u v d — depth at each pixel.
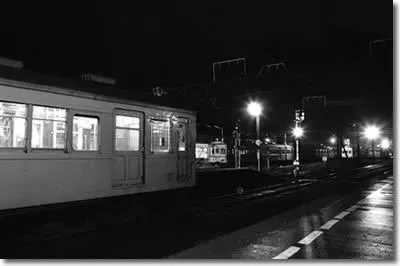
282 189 18.61
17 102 8.31
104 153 10.43
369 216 10.62
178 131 13.68
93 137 10.22
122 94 11.17
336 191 18.12
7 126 8.14
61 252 6.70
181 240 7.64
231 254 6.60
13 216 7.99
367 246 7.18
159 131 12.71
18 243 7.30
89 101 10.06
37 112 8.74
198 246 7.15
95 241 7.52
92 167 10.04
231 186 18.16
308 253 6.69
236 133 38.69
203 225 9.30
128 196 11.18
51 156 8.97
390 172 35.50
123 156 11.12
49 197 8.88
